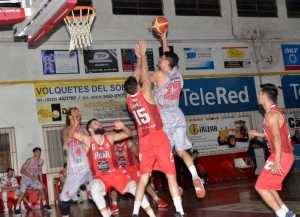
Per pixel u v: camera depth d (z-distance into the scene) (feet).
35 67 48.03
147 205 20.90
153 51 53.42
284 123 17.04
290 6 62.59
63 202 22.84
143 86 19.20
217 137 55.26
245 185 43.47
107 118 50.21
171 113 19.71
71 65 49.55
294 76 61.00
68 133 21.67
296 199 27.02
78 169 22.63
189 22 56.08
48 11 22.97
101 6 51.70
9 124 46.32
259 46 59.62
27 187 42.04
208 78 56.03
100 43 51.06
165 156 19.22
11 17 23.93
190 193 41.39
